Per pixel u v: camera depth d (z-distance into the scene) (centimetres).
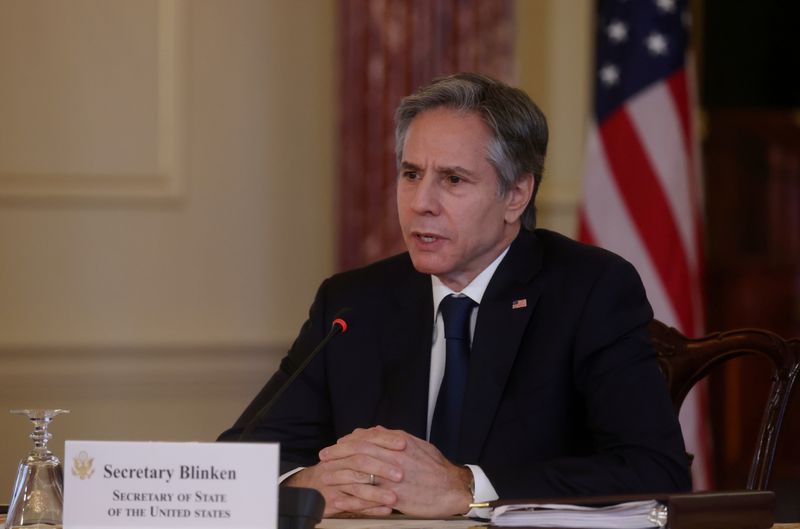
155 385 1427
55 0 1409
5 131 1402
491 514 522
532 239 671
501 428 623
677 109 1275
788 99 1964
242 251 1448
